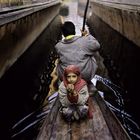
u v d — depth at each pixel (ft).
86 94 12.10
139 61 30.25
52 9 81.92
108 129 11.95
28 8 36.40
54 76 28.86
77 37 14.10
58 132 11.82
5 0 24.77
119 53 39.40
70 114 12.21
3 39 23.86
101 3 72.43
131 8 35.14
